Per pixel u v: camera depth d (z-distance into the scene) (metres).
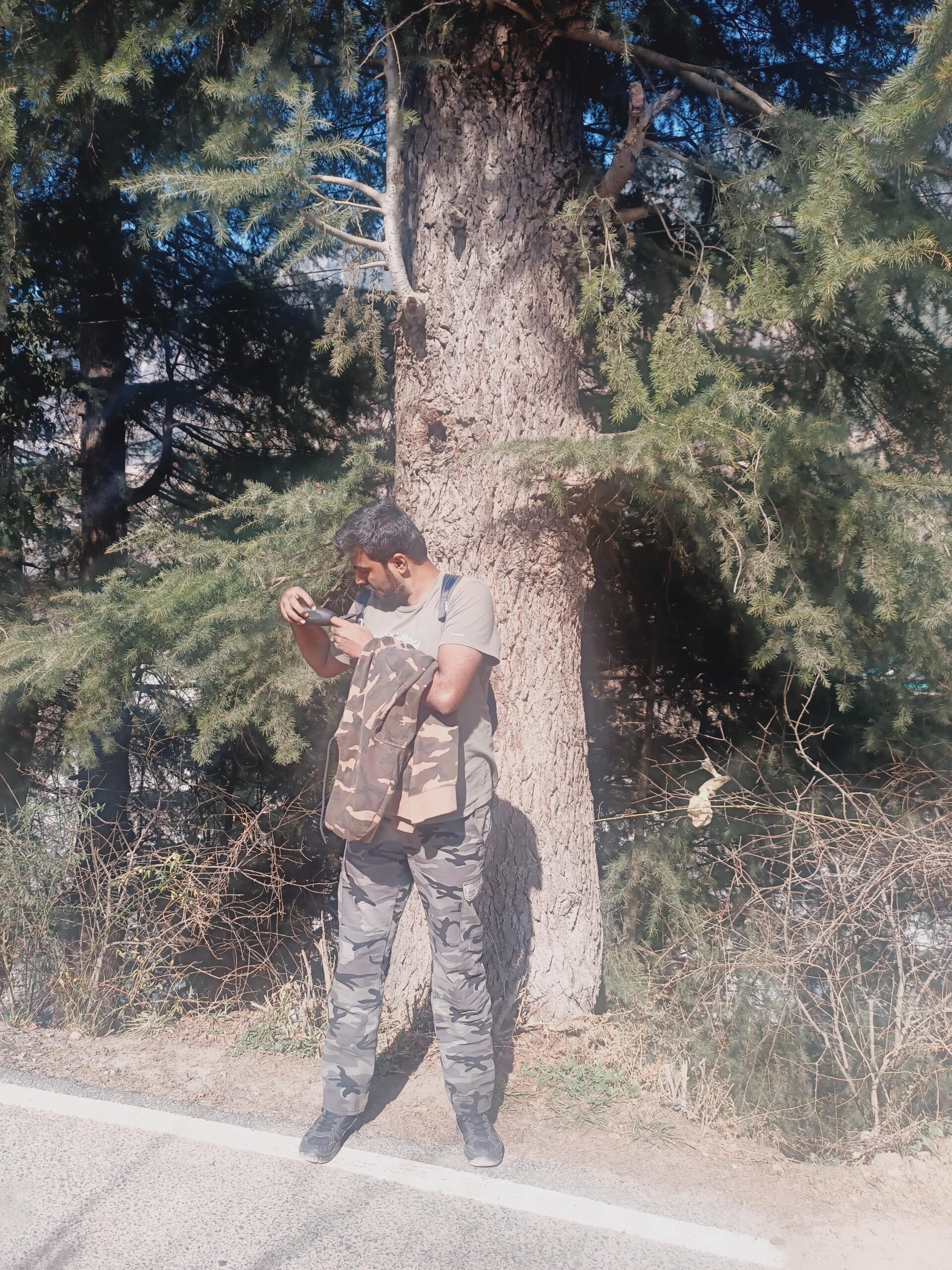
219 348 7.25
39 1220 2.47
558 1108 3.19
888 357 4.33
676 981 3.75
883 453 4.58
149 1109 3.10
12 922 4.04
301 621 2.95
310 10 4.04
